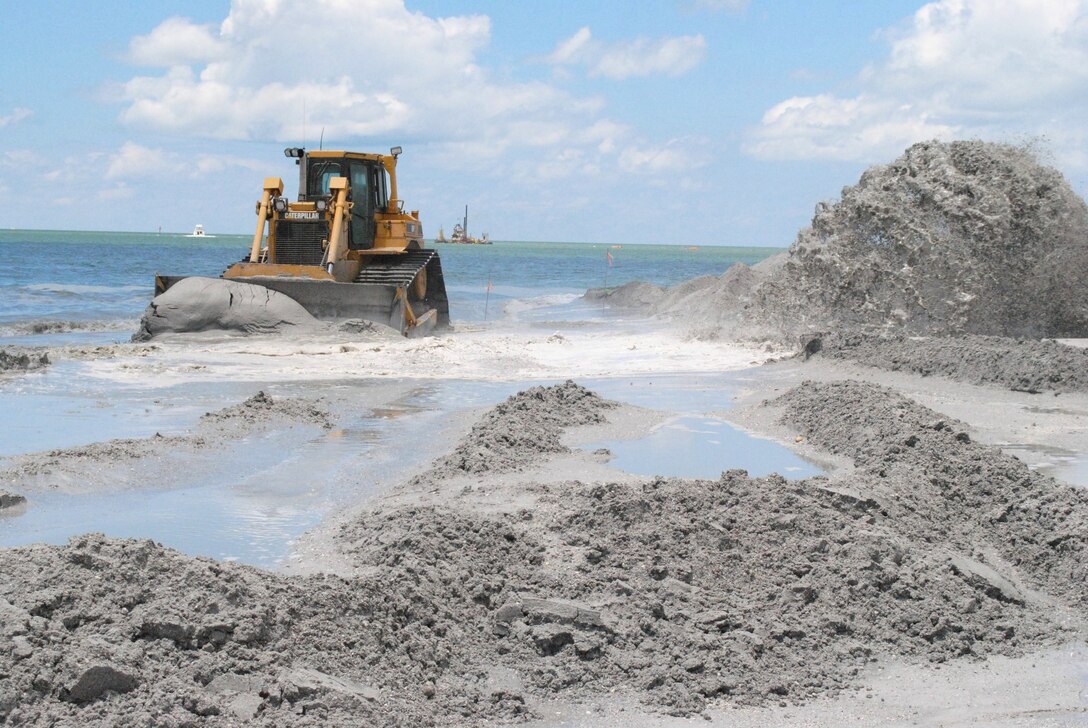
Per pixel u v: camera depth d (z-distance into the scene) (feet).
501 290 164.76
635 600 22.02
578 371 59.77
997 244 68.54
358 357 63.36
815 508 26.84
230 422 40.09
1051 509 29.35
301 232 83.51
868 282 69.87
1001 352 54.49
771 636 21.52
